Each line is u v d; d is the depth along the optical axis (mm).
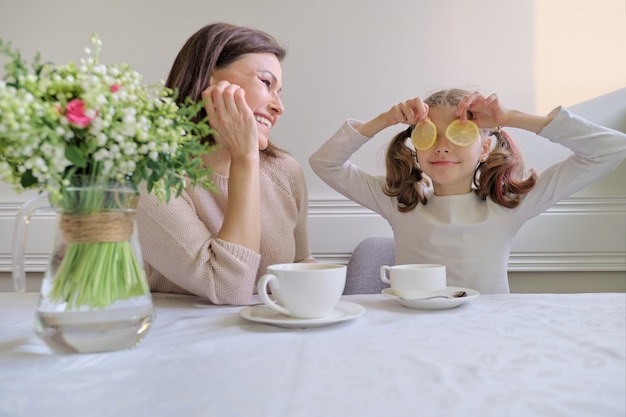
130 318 535
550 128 1259
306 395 396
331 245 1861
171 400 395
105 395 409
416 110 1266
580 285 1819
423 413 362
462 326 638
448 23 1856
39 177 497
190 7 1901
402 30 1870
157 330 647
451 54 1857
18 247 548
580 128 1246
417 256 1387
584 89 1821
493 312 726
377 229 1849
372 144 1869
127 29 1901
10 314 763
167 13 1901
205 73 1121
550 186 1326
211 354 524
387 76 1876
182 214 879
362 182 1481
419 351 521
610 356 490
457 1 1854
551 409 367
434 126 1236
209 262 869
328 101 1888
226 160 1173
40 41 1907
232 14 1897
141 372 465
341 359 495
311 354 516
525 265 1808
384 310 779
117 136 507
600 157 1257
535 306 762
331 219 1860
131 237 553
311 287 652
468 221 1329
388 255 1613
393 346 544
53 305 513
